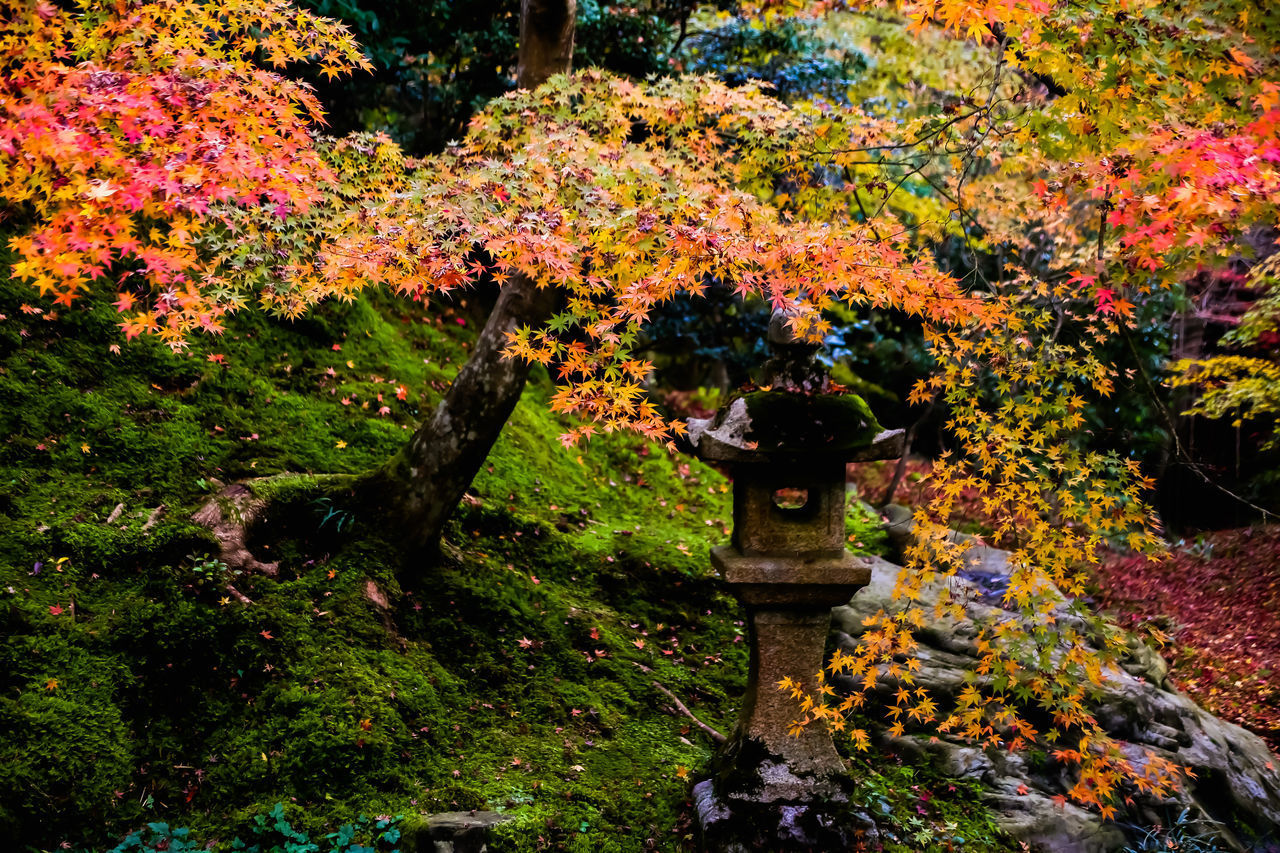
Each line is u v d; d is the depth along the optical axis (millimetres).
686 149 4543
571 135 3947
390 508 5125
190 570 4496
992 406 7914
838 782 4027
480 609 5207
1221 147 2998
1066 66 3324
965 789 4691
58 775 3588
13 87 2898
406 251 3123
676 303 9156
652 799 4312
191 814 3725
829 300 3537
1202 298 8711
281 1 3576
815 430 3746
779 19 8656
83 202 2748
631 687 5090
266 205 3537
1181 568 9445
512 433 7051
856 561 3867
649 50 7676
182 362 5820
